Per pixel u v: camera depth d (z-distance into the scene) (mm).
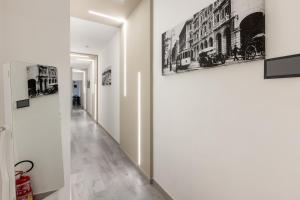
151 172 2711
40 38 1636
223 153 1478
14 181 1284
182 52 1902
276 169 1106
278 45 1072
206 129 1654
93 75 8500
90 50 6609
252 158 1248
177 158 2096
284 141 1063
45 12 1656
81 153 4023
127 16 3574
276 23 1080
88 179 2865
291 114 1027
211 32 1518
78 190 2557
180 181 2047
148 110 2750
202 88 1693
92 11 3359
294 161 1019
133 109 3396
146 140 2846
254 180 1237
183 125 1979
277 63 1070
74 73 13578
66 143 1857
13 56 1514
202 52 1621
